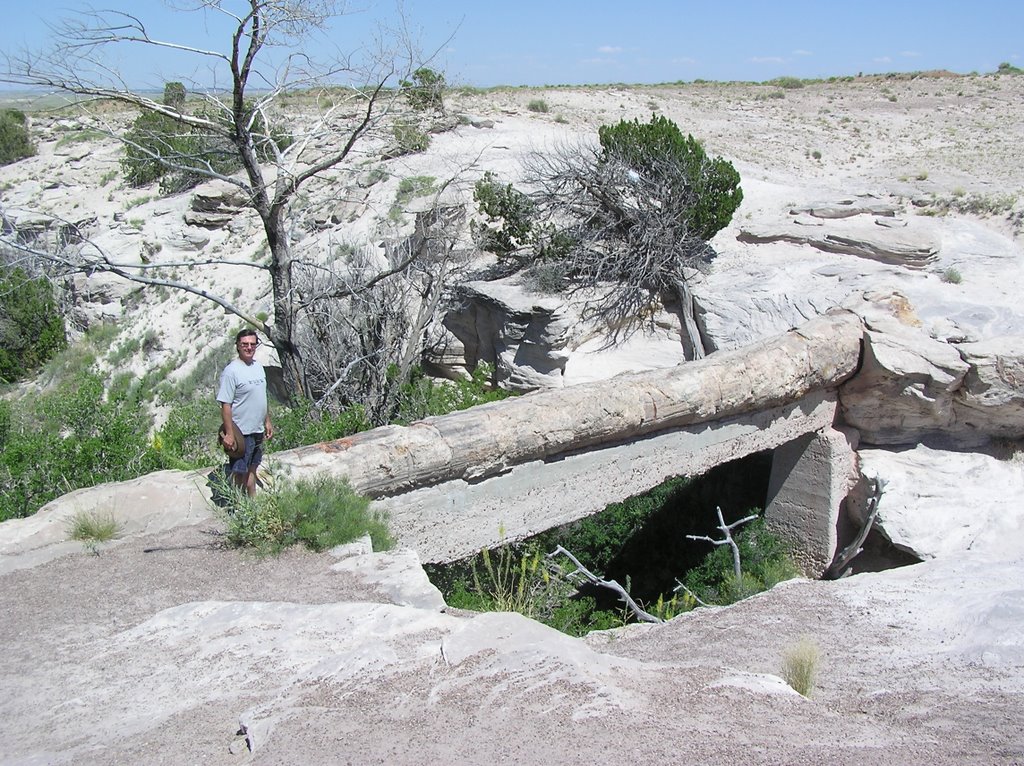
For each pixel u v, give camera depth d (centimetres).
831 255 2278
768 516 1558
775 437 1360
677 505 1709
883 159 3456
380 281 2073
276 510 754
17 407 1656
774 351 1305
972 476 1434
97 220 3303
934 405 1395
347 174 2833
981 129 3825
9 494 1098
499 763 389
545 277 2205
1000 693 511
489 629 536
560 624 1028
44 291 2972
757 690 495
